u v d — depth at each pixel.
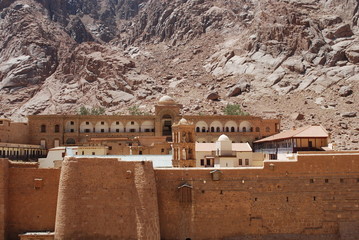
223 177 44.69
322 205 44.75
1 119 94.31
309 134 81.50
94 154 81.81
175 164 60.06
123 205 43.00
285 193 44.78
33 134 107.62
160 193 44.19
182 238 43.66
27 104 171.25
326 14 192.50
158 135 111.81
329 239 44.09
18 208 44.19
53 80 188.62
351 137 121.06
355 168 45.28
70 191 42.69
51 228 44.09
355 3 188.62
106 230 42.53
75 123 110.00
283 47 180.75
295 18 186.12
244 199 44.50
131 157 70.25
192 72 191.50
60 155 81.19
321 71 166.38
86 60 190.12
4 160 43.81
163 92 170.12
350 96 150.38
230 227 44.09
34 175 44.69
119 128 112.25
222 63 189.25
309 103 150.50
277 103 154.38
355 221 44.62
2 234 42.78
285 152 87.31
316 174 45.12
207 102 156.38
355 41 173.12
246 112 143.25
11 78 187.38
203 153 77.50
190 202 44.03
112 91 170.62
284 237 44.00
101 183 43.28
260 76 172.50
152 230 42.22
